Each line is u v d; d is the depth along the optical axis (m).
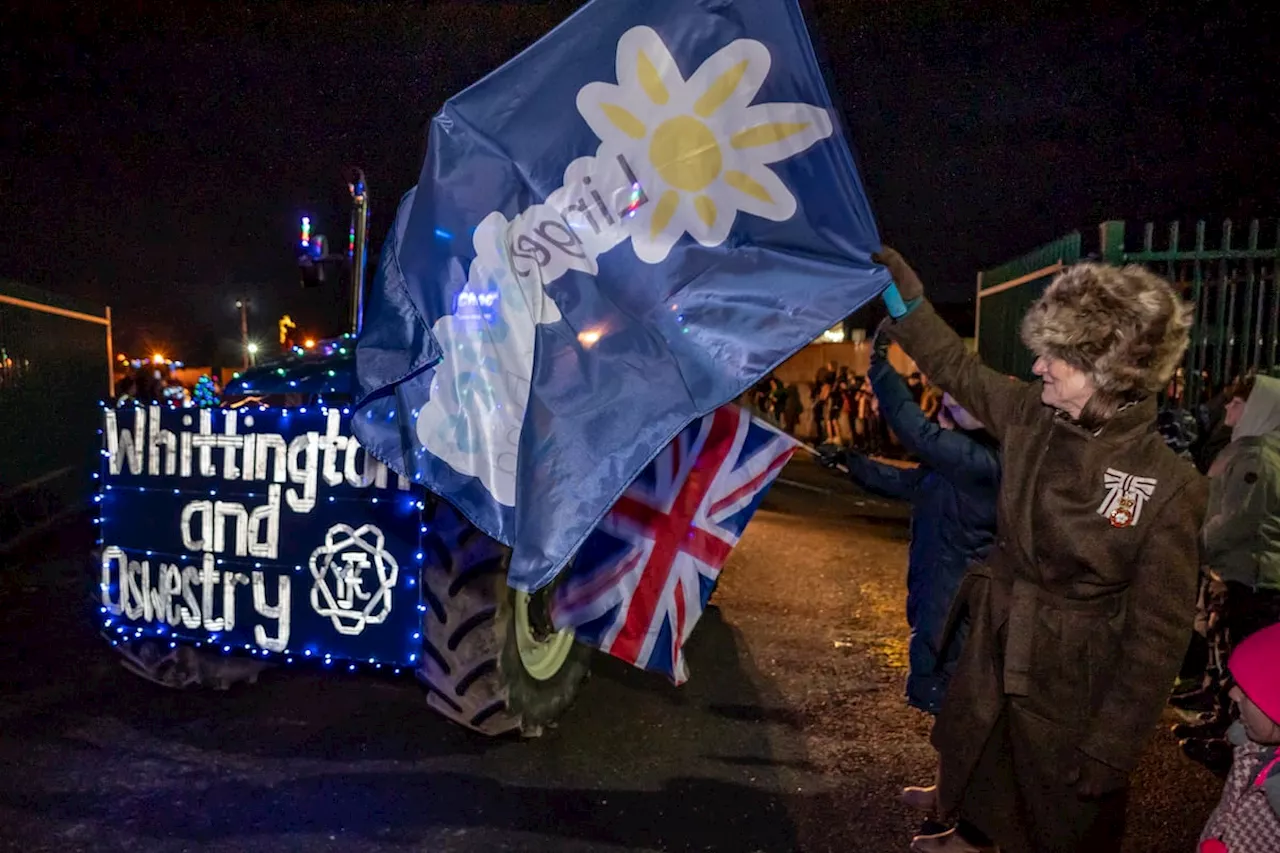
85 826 3.01
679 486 3.53
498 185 2.49
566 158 2.49
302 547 3.53
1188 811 3.27
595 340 2.40
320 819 3.08
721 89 2.42
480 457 2.45
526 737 3.71
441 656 3.39
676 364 2.37
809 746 3.75
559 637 3.83
